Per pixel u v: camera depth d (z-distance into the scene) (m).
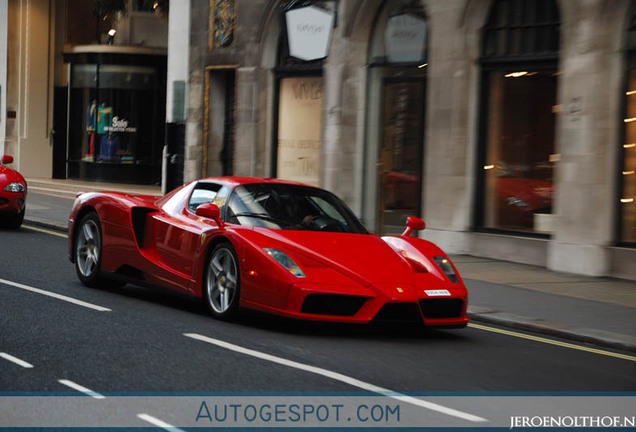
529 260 12.97
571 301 9.82
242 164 18.00
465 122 13.73
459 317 7.68
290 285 7.14
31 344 6.52
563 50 12.27
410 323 7.33
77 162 26.67
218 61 18.53
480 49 13.70
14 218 14.91
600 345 7.84
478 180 13.76
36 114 27.50
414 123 14.91
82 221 9.50
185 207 8.63
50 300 8.43
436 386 5.88
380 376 6.07
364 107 15.59
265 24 17.52
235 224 7.99
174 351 6.49
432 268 7.73
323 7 16.12
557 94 12.75
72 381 5.57
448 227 13.90
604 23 11.87
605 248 11.88
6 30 27.30
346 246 7.70
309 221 8.18
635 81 11.82
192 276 8.09
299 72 17.08
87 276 9.36
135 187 24.64
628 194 11.89
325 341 7.18
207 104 18.98
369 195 15.69
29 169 27.45
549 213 12.91
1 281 9.46
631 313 9.21
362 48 15.58
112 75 25.66
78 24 27.97
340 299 7.18
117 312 7.98
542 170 13.00
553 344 7.76
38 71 27.50
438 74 13.97
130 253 8.80
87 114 26.09
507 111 13.44
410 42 14.98
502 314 8.84
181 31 20.61
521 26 13.21
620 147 11.92
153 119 25.94
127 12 26.50
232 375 5.87
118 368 5.93
